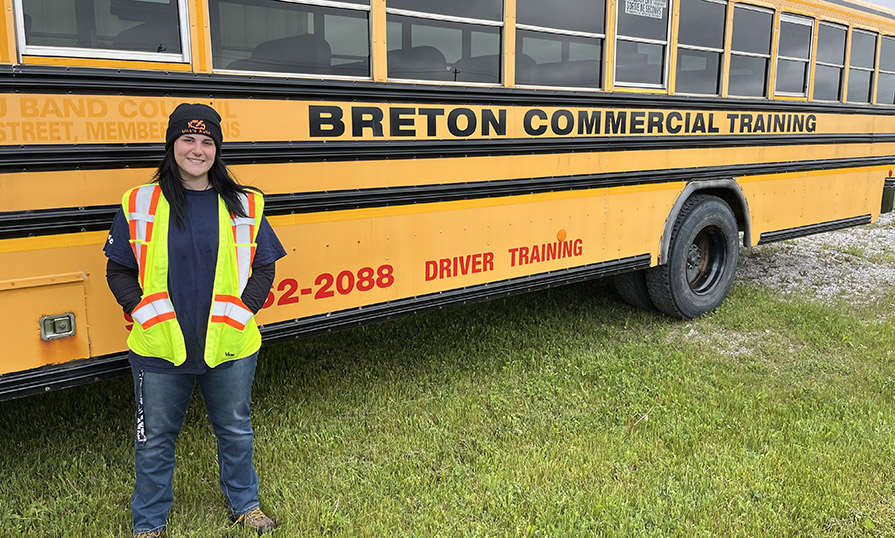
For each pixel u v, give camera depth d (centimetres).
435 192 362
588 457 324
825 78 605
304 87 308
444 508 288
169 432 247
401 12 334
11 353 256
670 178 488
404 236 356
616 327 523
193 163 224
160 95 272
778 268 725
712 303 555
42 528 267
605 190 448
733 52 515
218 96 287
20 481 299
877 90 670
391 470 316
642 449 334
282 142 306
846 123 639
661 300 527
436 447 335
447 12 350
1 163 242
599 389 403
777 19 542
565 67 413
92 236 267
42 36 252
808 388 409
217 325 232
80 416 362
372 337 488
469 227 382
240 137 295
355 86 324
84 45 262
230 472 265
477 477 308
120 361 281
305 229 320
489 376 422
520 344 479
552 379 417
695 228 522
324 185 322
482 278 394
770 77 551
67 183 257
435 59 355
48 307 262
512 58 383
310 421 360
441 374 425
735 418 366
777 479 309
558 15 399
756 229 572
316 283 329
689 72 488
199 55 282
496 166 387
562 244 430
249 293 240
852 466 321
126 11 267
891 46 676
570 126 418
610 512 282
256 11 299
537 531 270
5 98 241
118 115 264
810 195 618
